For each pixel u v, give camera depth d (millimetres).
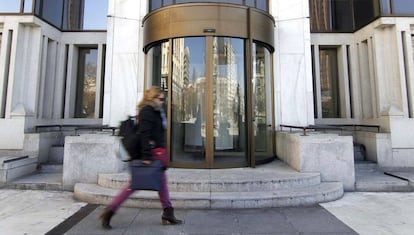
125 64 7555
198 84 6234
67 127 8430
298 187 5129
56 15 8539
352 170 5664
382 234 3521
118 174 5570
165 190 3826
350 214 4277
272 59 7559
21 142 7012
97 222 3951
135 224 3873
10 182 5809
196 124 6180
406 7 7574
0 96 7152
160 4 7684
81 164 5711
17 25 7324
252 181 4945
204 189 4898
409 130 7129
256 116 6738
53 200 5059
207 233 3580
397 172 6660
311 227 3766
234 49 6406
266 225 3844
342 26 9164
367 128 8148
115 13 7695
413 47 7422
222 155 6145
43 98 7973
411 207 4609
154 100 3592
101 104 8898
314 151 5680
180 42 6363
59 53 8711
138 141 3510
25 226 3779
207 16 6238
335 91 9312
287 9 7828
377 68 7699
